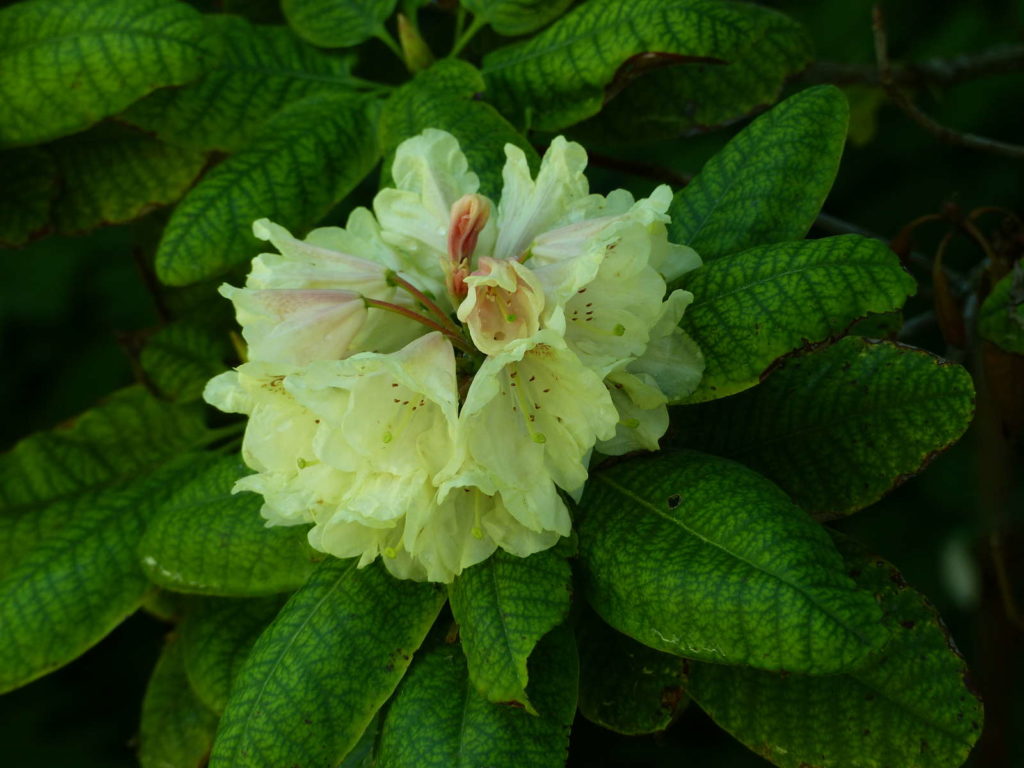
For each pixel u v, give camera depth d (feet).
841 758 1.51
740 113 2.02
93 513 1.87
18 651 1.77
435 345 1.35
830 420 1.60
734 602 1.33
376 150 1.90
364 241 1.50
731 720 1.55
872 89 2.69
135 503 1.88
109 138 2.07
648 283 1.39
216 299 2.16
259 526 1.62
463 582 1.46
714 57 1.73
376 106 1.93
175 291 2.22
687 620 1.36
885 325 1.76
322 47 2.04
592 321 1.40
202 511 1.67
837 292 1.43
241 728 1.46
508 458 1.35
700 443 1.63
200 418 2.12
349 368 1.31
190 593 1.72
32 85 1.85
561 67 1.83
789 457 1.61
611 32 1.79
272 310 1.38
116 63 1.84
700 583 1.35
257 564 1.61
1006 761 2.15
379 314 1.42
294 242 1.44
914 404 1.57
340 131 1.88
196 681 1.83
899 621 1.51
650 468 1.49
